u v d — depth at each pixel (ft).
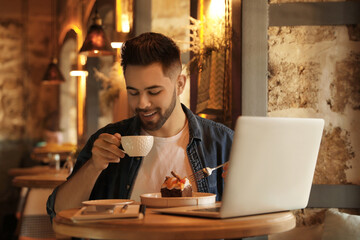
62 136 30.42
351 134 9.52
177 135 7.13
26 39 30.32
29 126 30.19
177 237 4.51
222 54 10.12
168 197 5.94
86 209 5.14
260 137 4.83
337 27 9.57
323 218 9.41
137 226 4.63
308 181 5.62
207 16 10.67
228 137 7.41
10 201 29.22
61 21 29.04
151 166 6.97
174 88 6.40
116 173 7.04
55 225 5.15
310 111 9.52
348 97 9.55
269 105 9.47
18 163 29.78
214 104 10.39
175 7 15.70
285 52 9.52
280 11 9.50
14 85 30.14
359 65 9.54
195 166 7.01
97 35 15.14
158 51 6.09
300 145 5.30
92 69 20.27
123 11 14.52
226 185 4.79
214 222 4.71
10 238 20.66
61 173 15.65
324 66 9.55
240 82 9.43
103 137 5.97
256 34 9.45
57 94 30.50
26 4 30.32
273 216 5.14
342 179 9.49
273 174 5.12
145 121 6.35
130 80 6.13
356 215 9.25
